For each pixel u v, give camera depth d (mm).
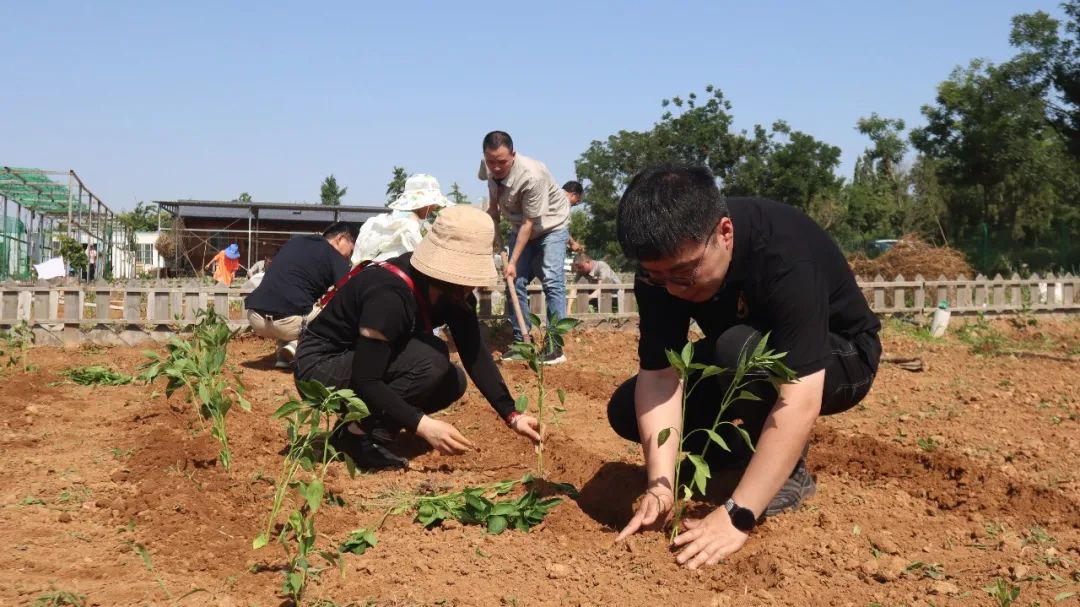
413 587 2850
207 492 3775
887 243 33656
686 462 3924
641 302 3402
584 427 5438
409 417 3916
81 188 30672
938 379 7496
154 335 8977
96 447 4559
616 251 56750
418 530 3414
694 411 3838
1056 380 7562
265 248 41344
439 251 3902
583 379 6969
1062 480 4410
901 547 3391
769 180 53750
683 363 3043
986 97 35188
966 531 3605
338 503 3740
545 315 9648
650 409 3381
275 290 7027
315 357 4277
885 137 63531
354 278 4176
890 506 3895
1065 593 2910
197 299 9070
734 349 3189
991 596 2918
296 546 3193
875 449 4809
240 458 4379
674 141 54812
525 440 4918
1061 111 34688
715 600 2775
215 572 2957
